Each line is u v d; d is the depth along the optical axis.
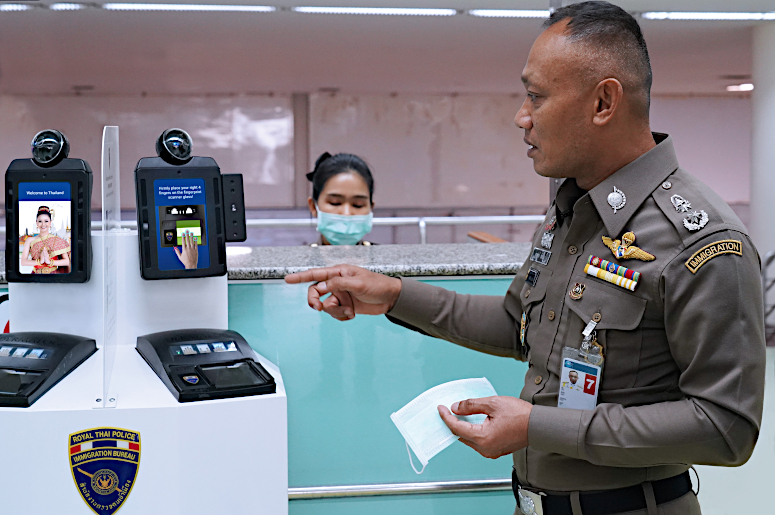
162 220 1.40
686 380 0.96
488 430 1.02
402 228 12.59
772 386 2.27
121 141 11.84
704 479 2.16
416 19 6.13
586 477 1.08
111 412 1.17
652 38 6.98
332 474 1.85
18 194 1.38
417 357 1.85
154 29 6.67
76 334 1.45
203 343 1.39
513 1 4.68
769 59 5.87
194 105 11.92
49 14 5.96
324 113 12.25
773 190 5.87
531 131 1.08
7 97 11.45
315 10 5.13
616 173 1.04
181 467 1.19
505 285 1.82
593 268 1.04
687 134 12.77
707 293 0.92
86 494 1.18
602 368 1.03
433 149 12.61
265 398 1.22
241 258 1.86
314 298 1.29
